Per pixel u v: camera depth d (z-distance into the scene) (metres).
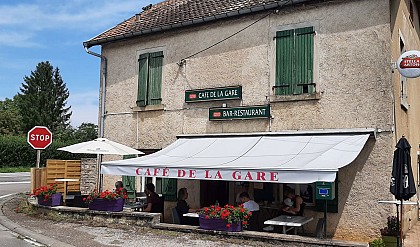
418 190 16.02
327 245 9.45
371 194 11.30
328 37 12.41
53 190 14.36
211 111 14.29
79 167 18.72
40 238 10.80
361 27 11.94
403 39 13.56
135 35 16.25
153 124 15.85
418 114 16.53
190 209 13.07
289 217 11.37
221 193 14.66
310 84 12.53
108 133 17.08
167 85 15.59
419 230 13.38
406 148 9.67
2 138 43.06
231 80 14.12
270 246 10.07
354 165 11.57
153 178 16.12
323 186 10.24
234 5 14.61
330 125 12.16
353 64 11.96
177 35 15.53
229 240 10.60
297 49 12.88
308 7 12.80
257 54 13.66
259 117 13.27
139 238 10.87
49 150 43.97
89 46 17.64
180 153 13.13
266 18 13.57
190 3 17.23
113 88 17.14
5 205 16.64
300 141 11.98
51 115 79.62
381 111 11.46
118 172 12.41
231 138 13.62
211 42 14.69
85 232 11.60
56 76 85.50
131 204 14.32
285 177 9.76
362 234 11.30
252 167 10.27
